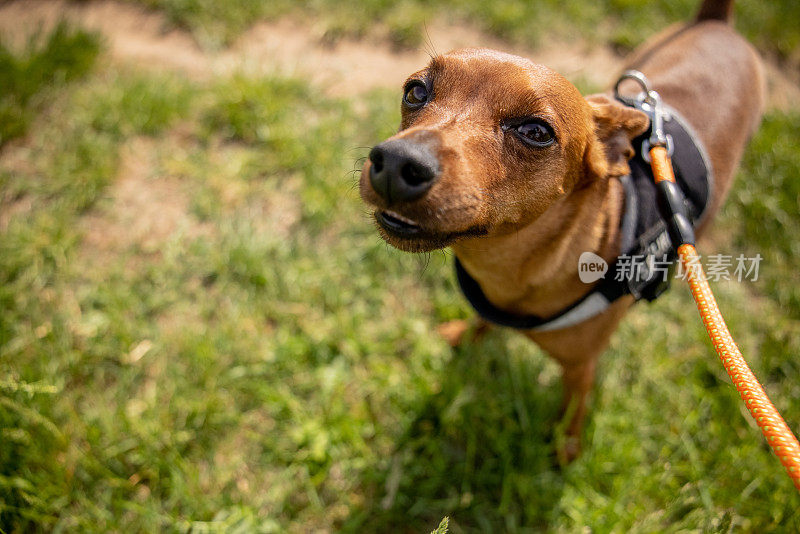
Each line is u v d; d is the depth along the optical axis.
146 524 0.35
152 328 0.41
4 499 0.34
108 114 0.50
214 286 0.44
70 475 0.35
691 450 0.38
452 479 0.38
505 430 0.38
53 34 0.54
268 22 0.62
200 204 0.47
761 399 0.23
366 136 0.53
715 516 0.35
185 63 0.57
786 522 0.35
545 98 0.27
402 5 0.63
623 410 0.40
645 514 0.36
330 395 0.40
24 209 0.45
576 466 0.37
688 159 0.33
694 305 0.44
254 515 0.36
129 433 0.37
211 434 0.38
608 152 0.30
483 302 0.33
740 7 0.64
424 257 0.45
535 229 0.29
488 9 0.63
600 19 0.64
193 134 0.52
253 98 0.52
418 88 0.29
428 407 0.39
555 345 0.33
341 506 0.37
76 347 0.40
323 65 0.59
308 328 0.42
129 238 0.45
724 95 0.38
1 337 0.38
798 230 0.47
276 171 0.50
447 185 0.25
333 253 0.46
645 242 0.31
